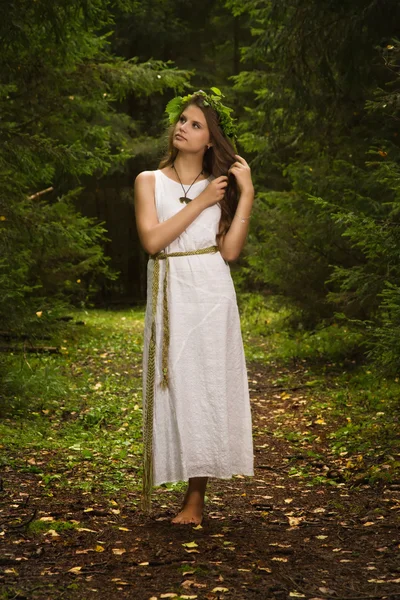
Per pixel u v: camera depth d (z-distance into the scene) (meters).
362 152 9.90
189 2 22.84
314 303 11.59
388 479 4.85
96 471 5.20
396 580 3.13
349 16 8.90
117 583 3.09
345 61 8.98
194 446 3.80
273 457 5.86
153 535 3.78
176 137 3.95
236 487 4.94
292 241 11.62
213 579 3.15
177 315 3.82
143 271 24.14
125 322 16.80
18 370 7.92
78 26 9.34
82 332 13.12
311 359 10.84
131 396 8.36
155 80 10.79
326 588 3.05
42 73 9.66
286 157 12.29
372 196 9.05
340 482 5.03
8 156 8.59
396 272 7.34
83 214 23.52
